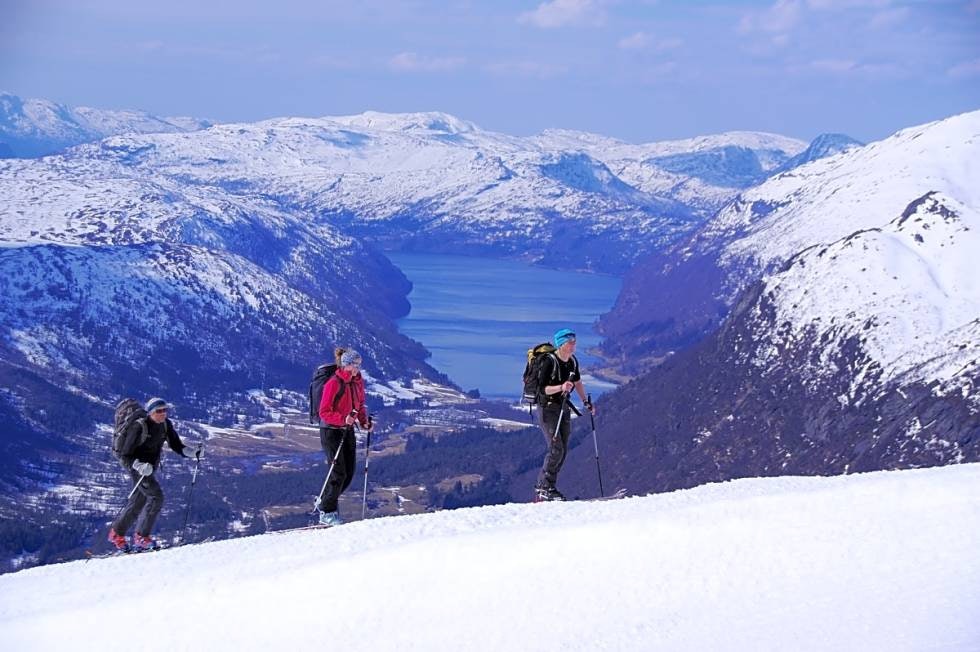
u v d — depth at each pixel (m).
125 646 12.20
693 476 161.38
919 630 9.47
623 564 12.24
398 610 11.80
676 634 10.19
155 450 19.20
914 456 121.44
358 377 18.58
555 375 18.06
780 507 13.49
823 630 9.78
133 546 19.22
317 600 12.46
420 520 16.00
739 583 11.30
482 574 12.48
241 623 12.25
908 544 11.73
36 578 16.56
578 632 10.54
